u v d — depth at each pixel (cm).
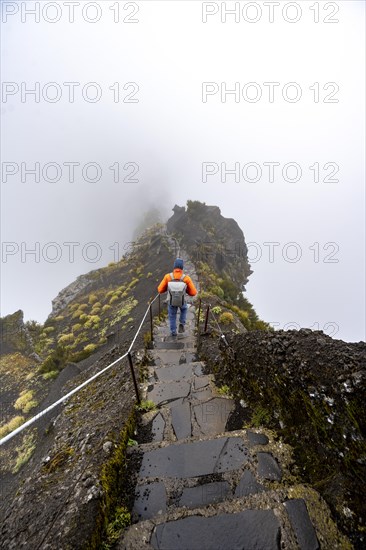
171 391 539
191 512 273
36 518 290
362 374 262
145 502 306
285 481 308
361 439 252
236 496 301
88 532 250
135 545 252
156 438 422
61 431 625
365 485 248
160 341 881
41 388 1820
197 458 355
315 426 320
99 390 718
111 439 380
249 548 240
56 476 363
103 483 304
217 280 2098
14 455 1084
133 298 2441
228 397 503
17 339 2823
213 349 723
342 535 240
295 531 247
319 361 324
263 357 429
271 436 371
